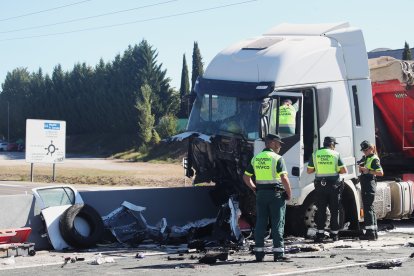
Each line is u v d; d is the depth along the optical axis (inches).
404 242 750.5
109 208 838.5
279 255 588.4
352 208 821.9
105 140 5211.6
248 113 759.7
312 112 786.8
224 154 783.1
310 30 838.5
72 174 2679.6
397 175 964.6
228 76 802.8
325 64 800.9
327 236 772.0
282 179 585.9
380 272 504.4
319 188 749.9
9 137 6427.2
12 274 545.3
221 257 600.1
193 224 839.7
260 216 593.6
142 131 4426.7
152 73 4960.6
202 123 809.5
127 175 2600.9
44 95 5802.2
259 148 738.2
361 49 835.4
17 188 1934.1
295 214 786.8
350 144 817.5
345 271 511.5
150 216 858.1
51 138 2247.8
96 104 5319.9
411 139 978.7
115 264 597.0
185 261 605.9
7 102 6392.7
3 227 738.8
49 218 748.0
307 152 781.3
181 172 2903.5
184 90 5423.2
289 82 767.1
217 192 903.7
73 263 617.3
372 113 837.2
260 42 816.3
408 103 968.9
